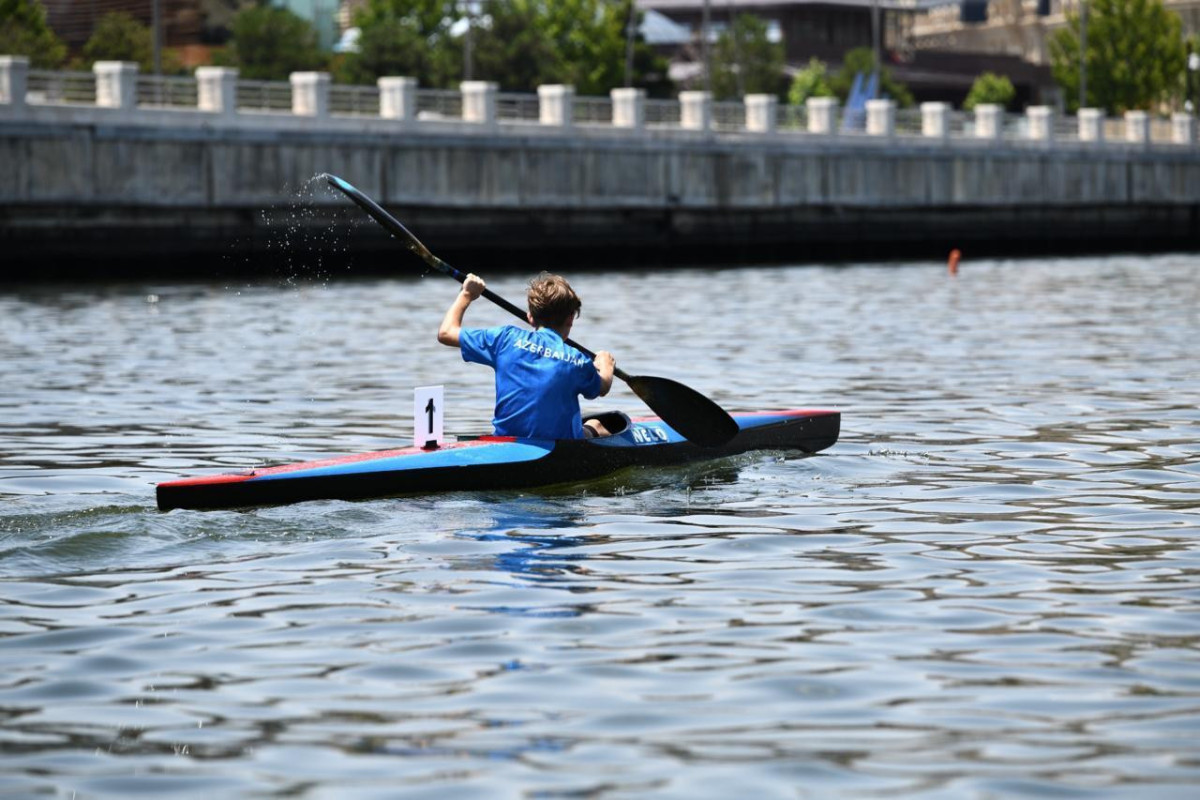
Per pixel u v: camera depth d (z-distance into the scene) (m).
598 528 23.92
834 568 21.45
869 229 142.50
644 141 127.94
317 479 25.06
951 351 54.25
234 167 104.81
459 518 24.38
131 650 17.50
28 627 18.41
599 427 29.19
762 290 93.75
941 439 33.56
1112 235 159.62
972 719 15.23
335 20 190.75
